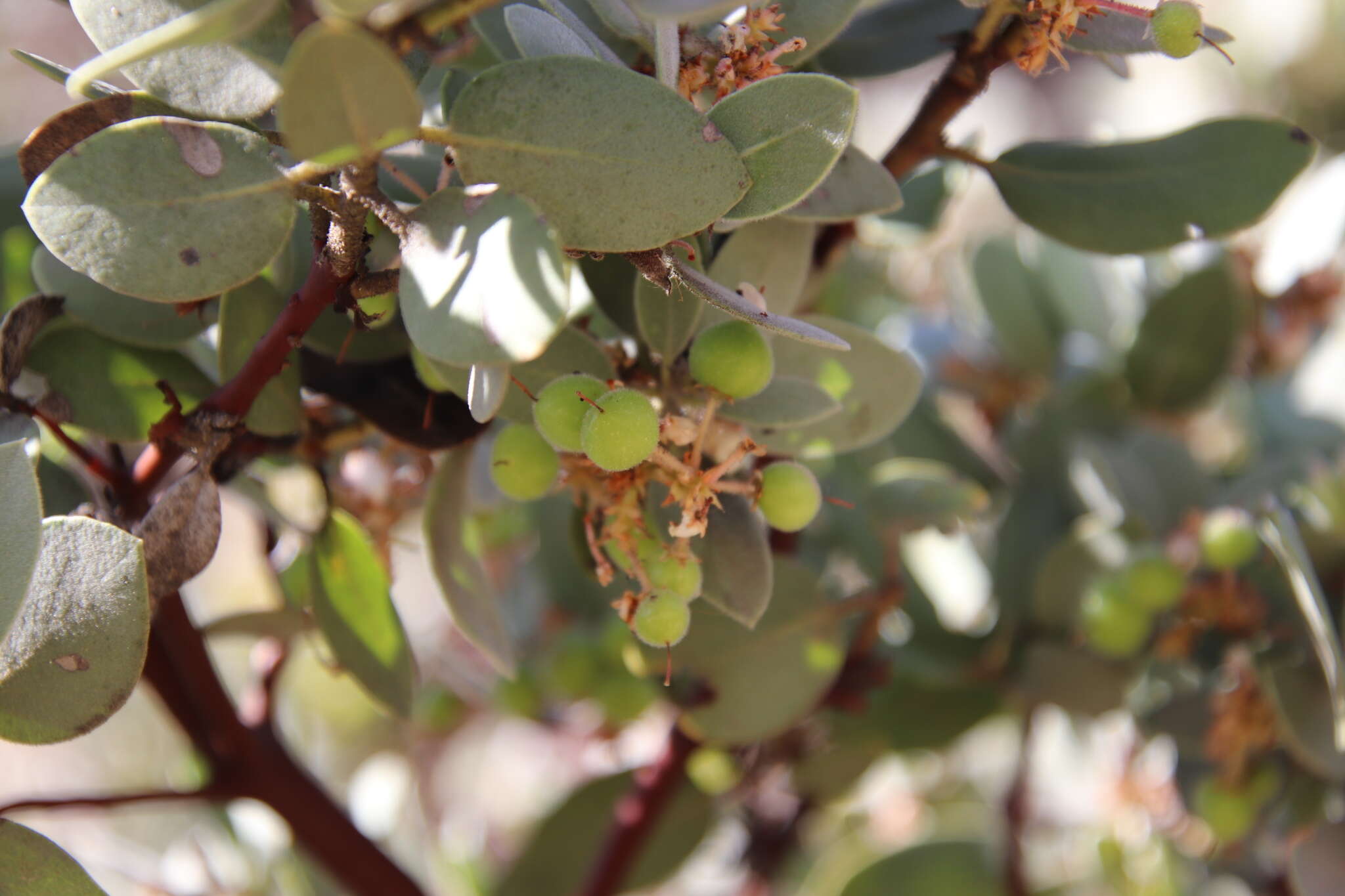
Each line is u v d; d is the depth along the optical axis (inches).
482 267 10.8
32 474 11.2
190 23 10.3
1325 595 15.5
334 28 10.3
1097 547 16.0
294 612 14.0
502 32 12.6
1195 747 15.8
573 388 11.6
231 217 11.2
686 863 16.7
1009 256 18.9
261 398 12.7
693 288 11.4
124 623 11.5
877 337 12.8
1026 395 19.1
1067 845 20.1
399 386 12.9
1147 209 13.3
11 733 11.6
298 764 15.1
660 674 14.4
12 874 11.8
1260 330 19.1
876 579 16.6
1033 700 16.0
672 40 11.6
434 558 12.9
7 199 13.6
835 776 16.7
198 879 16.9
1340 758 14.8
